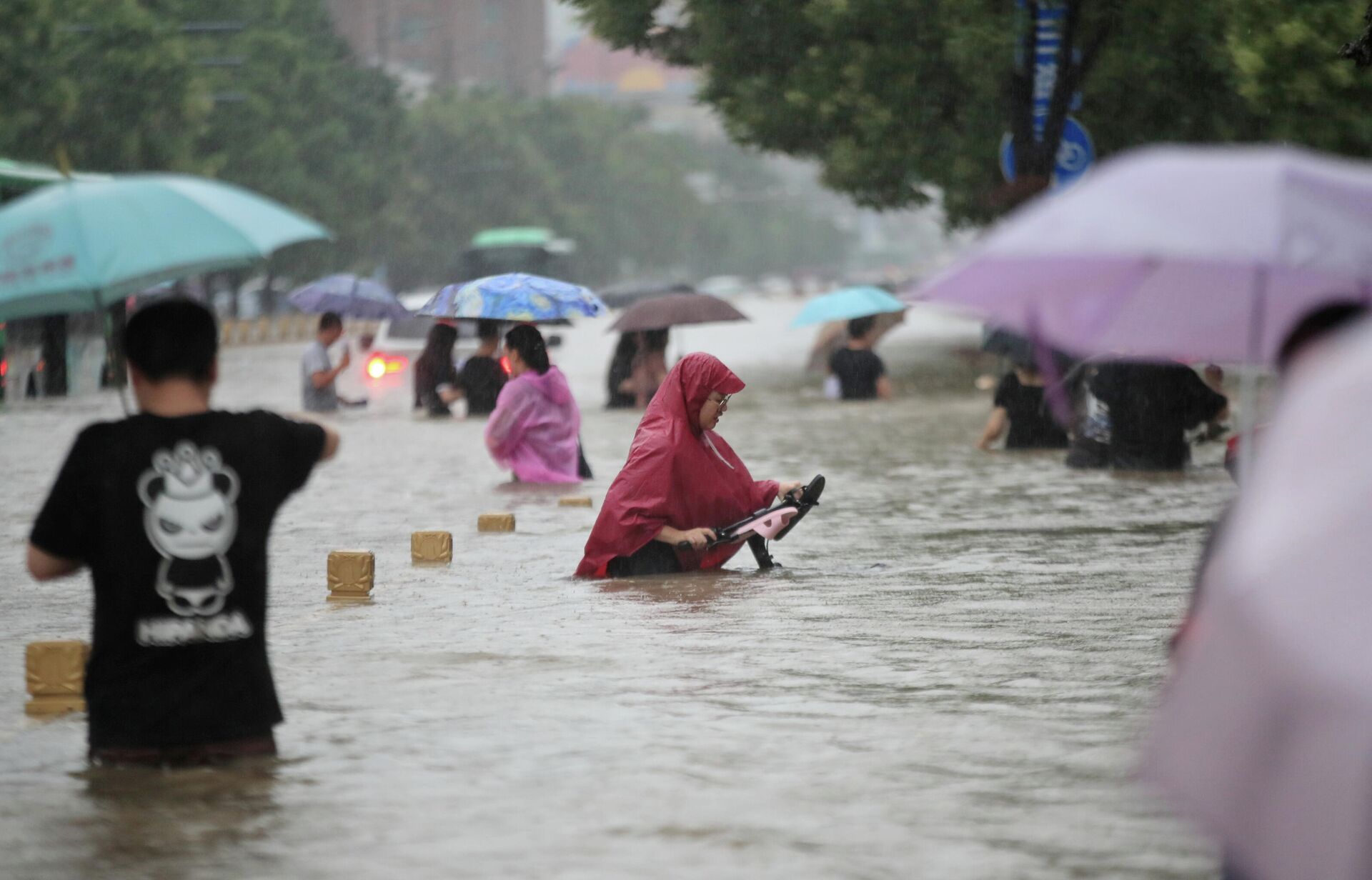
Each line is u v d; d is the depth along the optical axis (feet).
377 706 55.42
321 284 208.44
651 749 48.91
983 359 321.73
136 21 424.87
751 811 42.29
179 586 45.85
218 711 46.70
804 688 57.21
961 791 43.86
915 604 75.92
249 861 39.01
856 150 243.60
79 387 273.75
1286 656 18.61
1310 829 18.66
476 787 45.01
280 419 47.24
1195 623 33.04
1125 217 29.35
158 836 40.96
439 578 88.84
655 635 68.44
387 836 40.70
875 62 224.74
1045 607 74.49
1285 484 19.27
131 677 46.37
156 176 46.24
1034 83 196.03
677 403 87.92
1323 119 197.47
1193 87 234.79
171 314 45.96
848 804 42.86
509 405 137.59
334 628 72.54
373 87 654.12
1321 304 28.35
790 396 244.83
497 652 65.26
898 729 50.96
